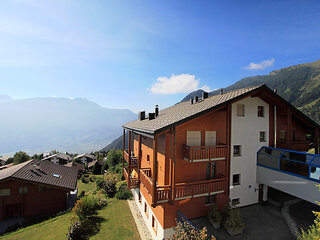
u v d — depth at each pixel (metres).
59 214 19.02
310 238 8.46
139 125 15.01
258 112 14.53
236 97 11.90
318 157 10.87
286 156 12.61
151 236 12.87
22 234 14.40
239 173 13.61
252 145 14.09
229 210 12.10
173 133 10.67
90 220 15.07
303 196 11.11
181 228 9.75
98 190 25.91
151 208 12.98
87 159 82.75
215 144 12.85
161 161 12.07
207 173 12.70
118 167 37.81
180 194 10.78
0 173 23.53
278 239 10.66
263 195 14.73
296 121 17.23
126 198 19.77
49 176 22.91
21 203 19.97
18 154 56.03
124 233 13.30
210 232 11.18
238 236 10.88
